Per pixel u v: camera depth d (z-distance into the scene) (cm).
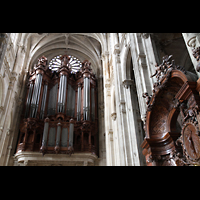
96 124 2052
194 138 452
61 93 2108
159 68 594
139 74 880
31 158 1727
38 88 2062
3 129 1481
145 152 689
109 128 1666
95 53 2520
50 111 2028
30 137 1858
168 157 630
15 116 1930
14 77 1692
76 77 2330
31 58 2384
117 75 1405
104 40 2095
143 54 907
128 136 1152
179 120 826
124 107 1258
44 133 1784
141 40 960
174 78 519
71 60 2631
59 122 1853
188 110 446
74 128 1931
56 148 1709
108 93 1803
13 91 1672
